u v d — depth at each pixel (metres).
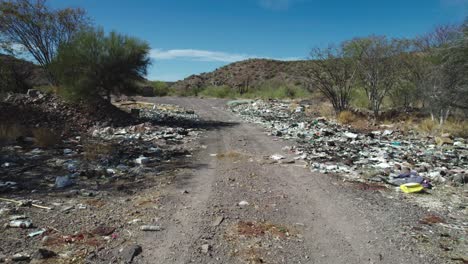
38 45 18.42
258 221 5.15
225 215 5.33
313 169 8.01
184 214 5.34
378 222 5.18
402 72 16.95
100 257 4.04
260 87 43.72
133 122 15.45
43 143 10.09
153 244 4.40
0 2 17.27
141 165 8.23
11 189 6.34
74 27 18.92
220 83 61.88
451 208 5.80
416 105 18.48
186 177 7.29
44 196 6.03
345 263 4.06
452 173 7.67
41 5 18.31
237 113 21.64
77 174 7.32
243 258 4.11
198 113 21.66
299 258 4.15
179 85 63.97
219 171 7.79
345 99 18.11
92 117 14.82
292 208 5.68
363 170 8.01
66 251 4.14
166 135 12.32
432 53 15.84
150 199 5.96
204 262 4.01
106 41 15.82
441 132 12.99
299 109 21.92
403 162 8.71
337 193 6.40
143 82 17.67
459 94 12.61
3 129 11.14
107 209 5.49
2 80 19.78
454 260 4.14
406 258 4.18
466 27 12.29
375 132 13.69
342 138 12.31
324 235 4.75
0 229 4.64
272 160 8.81
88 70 15.48
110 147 9.81
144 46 16.62
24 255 3.98
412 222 5.20
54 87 16.52
